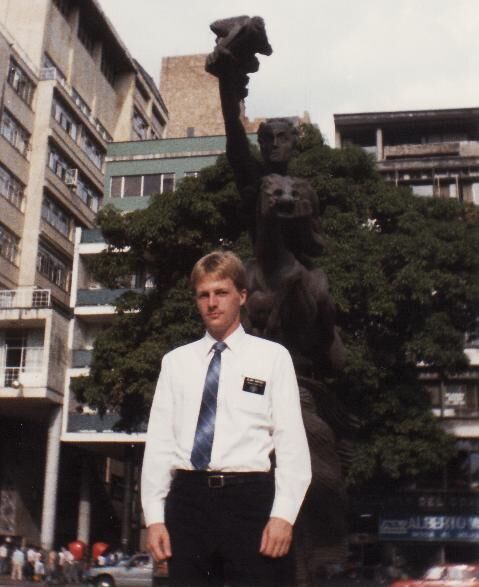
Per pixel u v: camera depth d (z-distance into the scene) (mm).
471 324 15992
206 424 2738
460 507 19156
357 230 14984
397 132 33312
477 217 16828
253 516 2688
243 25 4922
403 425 15148
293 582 2783
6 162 30109
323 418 5199
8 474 23891
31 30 33844
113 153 32656
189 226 15398
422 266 14961
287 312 5004
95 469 26750
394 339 15320
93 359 16156
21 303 29156
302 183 4961
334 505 4707
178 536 2719
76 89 36406
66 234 33938
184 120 43281
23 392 26328
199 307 2873
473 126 32688
